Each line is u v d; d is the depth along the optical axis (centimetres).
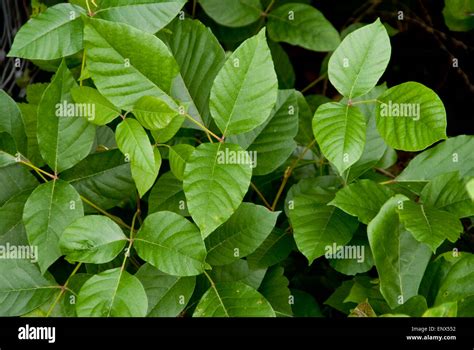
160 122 94
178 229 94
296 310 105
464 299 94
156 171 94
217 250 97
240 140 101
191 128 104
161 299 96
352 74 95
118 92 94
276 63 120
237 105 94
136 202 105
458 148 100
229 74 93
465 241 107
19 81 123
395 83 127
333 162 93
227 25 115
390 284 95
